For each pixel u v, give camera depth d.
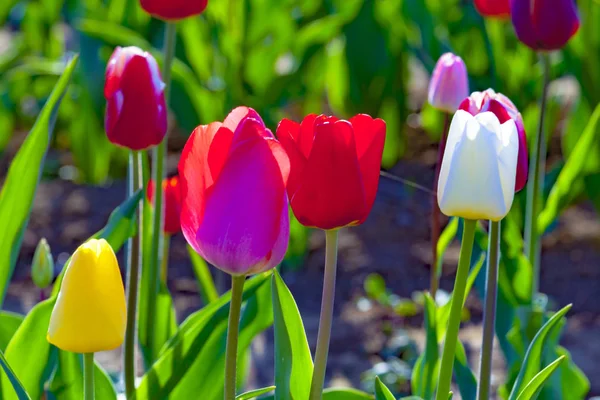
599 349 2.88
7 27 6.86
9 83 4.05
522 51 3.49
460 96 1.83
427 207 4.07
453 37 4.27
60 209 3.98
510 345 1.88
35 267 1.82
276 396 1.61
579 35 3.32
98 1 3.91
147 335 1.80
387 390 1.61
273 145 1.47
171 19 1.80
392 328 2.99
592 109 3.38
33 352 1.70
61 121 4.70
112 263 1.51
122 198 4.13
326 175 1.51
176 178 1.88
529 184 1.94
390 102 4.27
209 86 3.66
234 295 1.50
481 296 1.87
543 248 3.68
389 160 4.39
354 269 3.49
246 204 1.48
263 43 3.73
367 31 3.94
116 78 1.70
